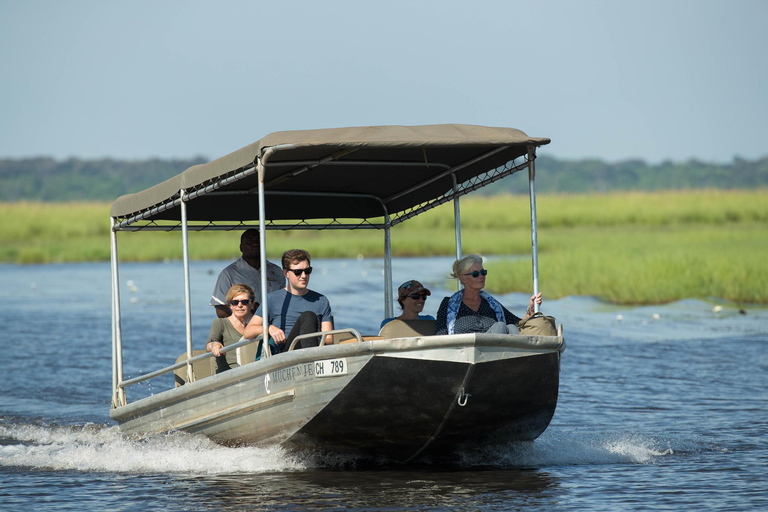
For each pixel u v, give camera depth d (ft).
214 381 97.96
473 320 91.40
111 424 127.54
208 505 81.25
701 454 101.14
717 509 78.38
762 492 84.17
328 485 87.40
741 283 265.13
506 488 85.87
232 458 97.40
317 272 409.69
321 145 84.89
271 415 92.99
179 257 554.05
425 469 94.73
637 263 301.43
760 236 508.94
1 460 102.22
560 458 99.35
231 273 118.83
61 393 151.33
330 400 86.84
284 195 119.34
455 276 92.32
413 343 83.30
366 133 85.97
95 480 92.32
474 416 89.30
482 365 83.76
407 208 123.54
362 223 128.36
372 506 79.56
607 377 156.66
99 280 409.49
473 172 107.34
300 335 89.86
